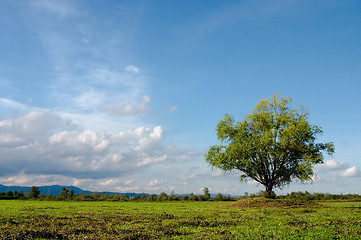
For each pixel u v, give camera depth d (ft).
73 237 46.26
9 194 251.39
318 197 235.61
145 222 65.87
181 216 80.07
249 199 138.62
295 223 64.64
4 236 43.50
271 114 152.35
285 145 142.51
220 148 155.84
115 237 46.16
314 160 137.39
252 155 144.46
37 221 62.28
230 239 46.26
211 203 188.65
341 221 68.23
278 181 149.48
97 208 115.44
